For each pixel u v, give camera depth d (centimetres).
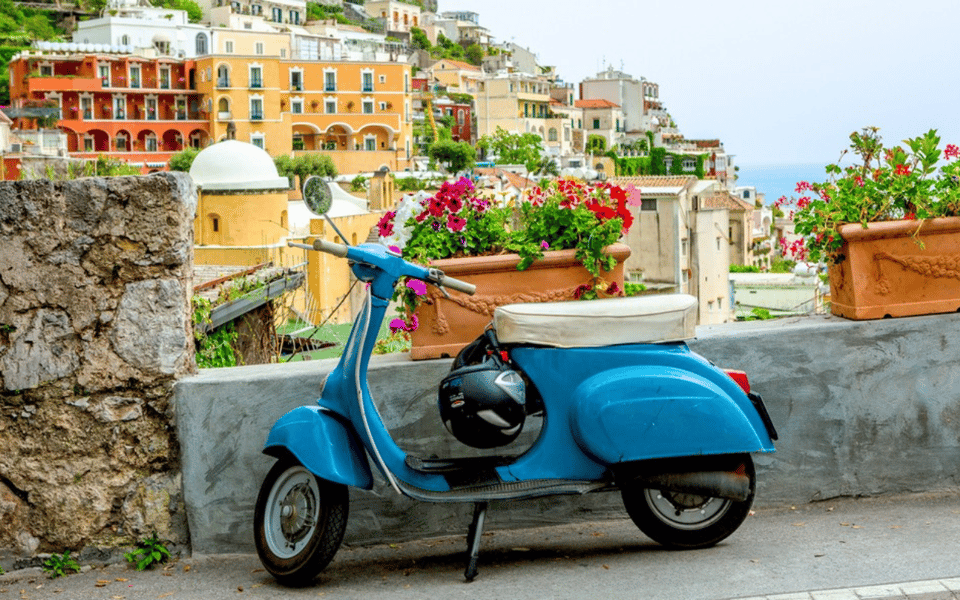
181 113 11119
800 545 474
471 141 15838
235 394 512
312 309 1385
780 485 539
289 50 13550
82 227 510
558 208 511
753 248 8031
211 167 5541
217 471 513
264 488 471
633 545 497
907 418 539
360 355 445
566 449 458
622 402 448
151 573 498
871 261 534
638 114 18625
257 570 491
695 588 426
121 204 511
